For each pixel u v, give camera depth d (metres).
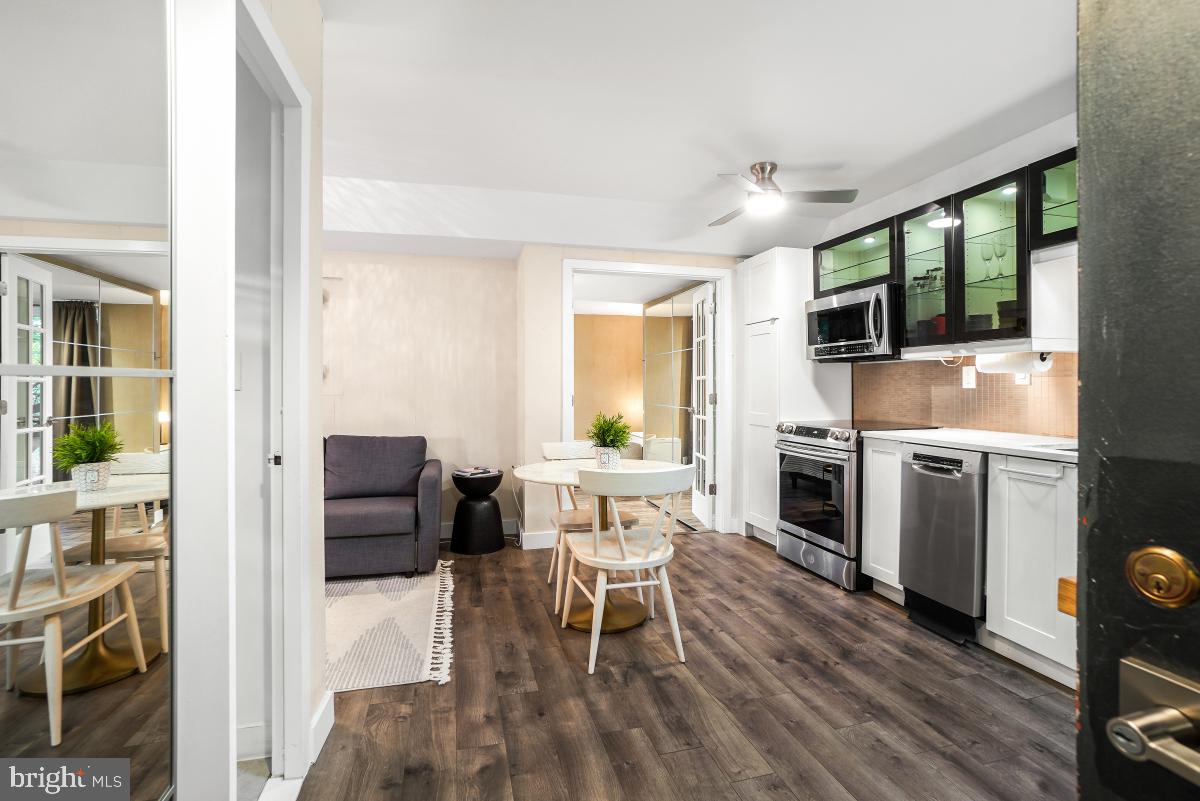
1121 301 0.45
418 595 3.16
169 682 0.99
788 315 3.94
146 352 0.94
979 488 2.45
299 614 1.66
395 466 3.90
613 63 2.35
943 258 3.05
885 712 2.00
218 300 1.05
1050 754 1.76
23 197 0.69
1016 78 2.44
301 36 1.72
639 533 2.80
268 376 1.67
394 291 4.34
